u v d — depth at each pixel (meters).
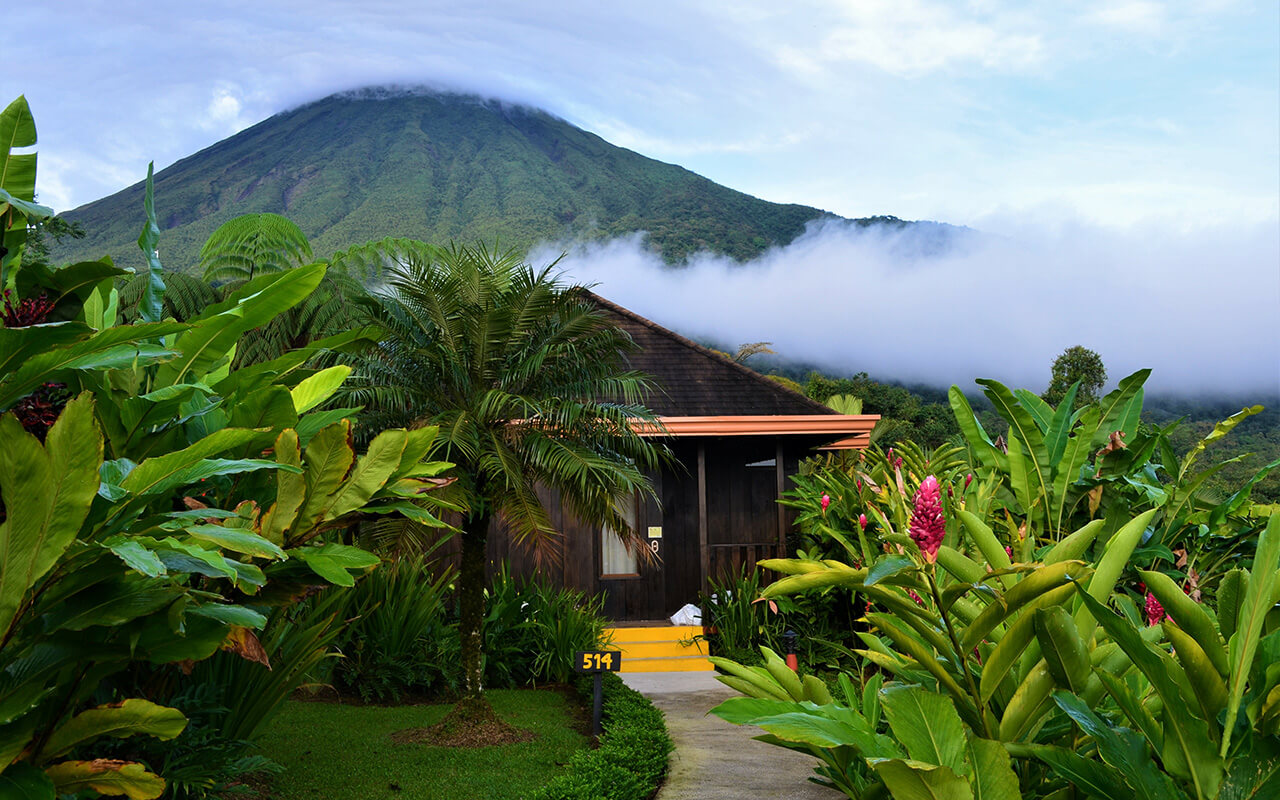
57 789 2.55
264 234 14.48
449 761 6.07
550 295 6.92
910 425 40.34
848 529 9.45
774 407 12.62
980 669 2.68
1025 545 3.12
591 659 7.00
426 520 3.65
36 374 2.54
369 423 6.64
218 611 2.71
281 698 4.52
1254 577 2.00
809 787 5.61
